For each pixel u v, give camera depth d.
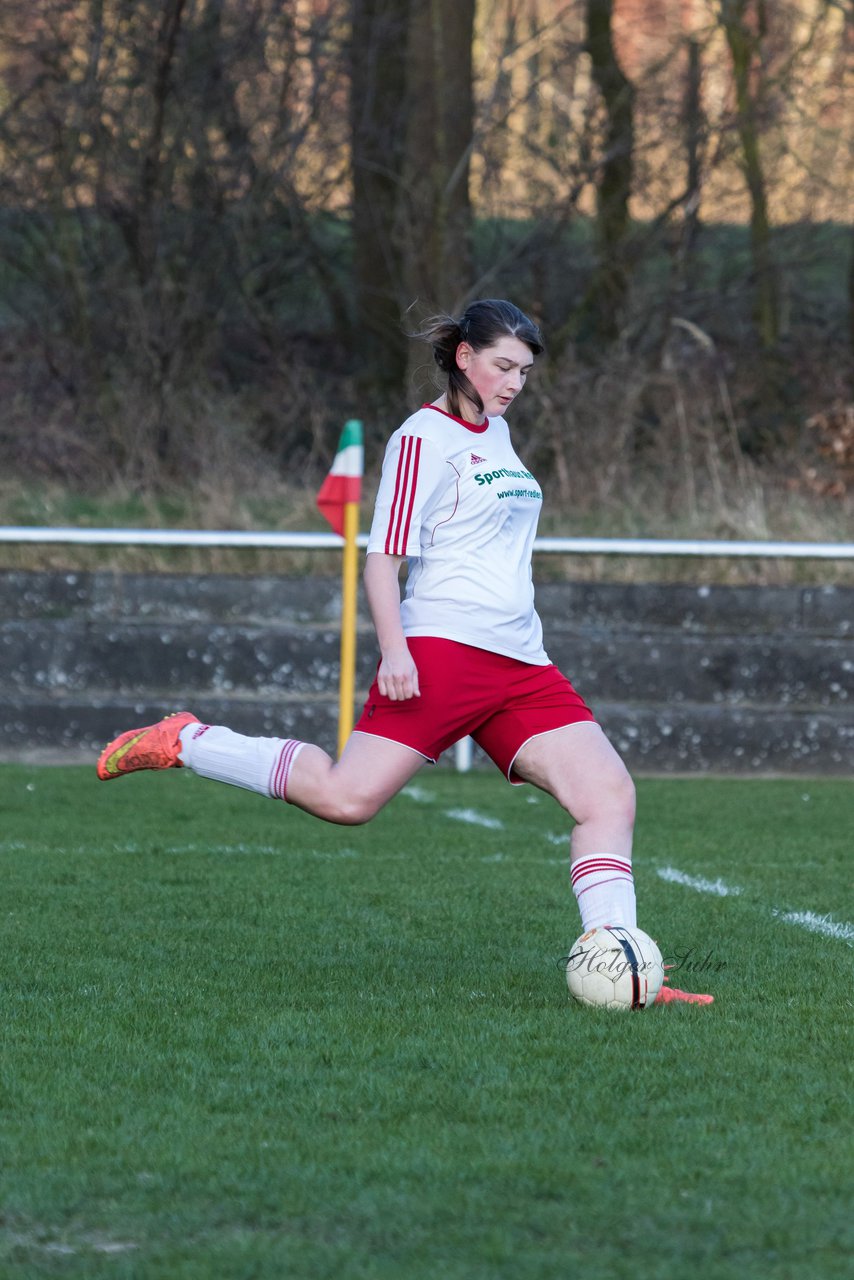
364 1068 13.58
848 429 56.06
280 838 28.59
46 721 40.56
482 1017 15.38
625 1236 9.88
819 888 23.88
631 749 40.88
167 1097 12.75
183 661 42.56
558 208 66.44
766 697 42.91
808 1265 9.45
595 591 45.59
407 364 63.56
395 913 21.31
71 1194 10.61
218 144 63.88
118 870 24.72
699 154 67.44
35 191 62.38
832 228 72.31
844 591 45.53
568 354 59.47
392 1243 9.77
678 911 21.66
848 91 72.19
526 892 23.11
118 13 60.06
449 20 61.94
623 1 69.06
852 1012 15.72
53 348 61.59
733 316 71.50
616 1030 14.85
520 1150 11.43
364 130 66.50
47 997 16.19
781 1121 12.18
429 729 15.33
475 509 15.33
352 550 35.38
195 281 63.06
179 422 57.00
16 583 44.81
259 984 16.89
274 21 62.44
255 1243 9.77
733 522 50.41
